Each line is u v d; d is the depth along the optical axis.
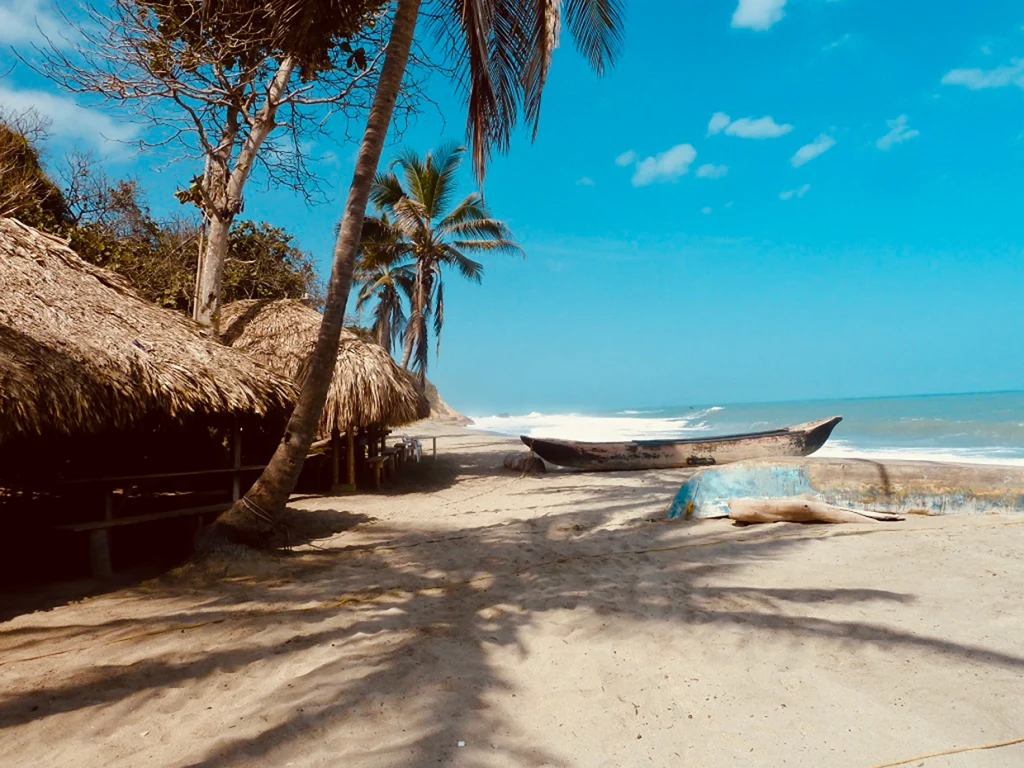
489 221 22.69
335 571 6.24
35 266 6.75
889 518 7.13
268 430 9.38
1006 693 3.19
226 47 9.47
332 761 2.78
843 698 3.26
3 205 11.86
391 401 11.09
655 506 9.47
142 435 9.52
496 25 7.41
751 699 3.31
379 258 22.83
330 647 4.15
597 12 8.20
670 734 3.02
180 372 6.46
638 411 94.75
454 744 2.91
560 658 3.91
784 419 45.12
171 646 4.25
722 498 8.16
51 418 5.04
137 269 14.21
